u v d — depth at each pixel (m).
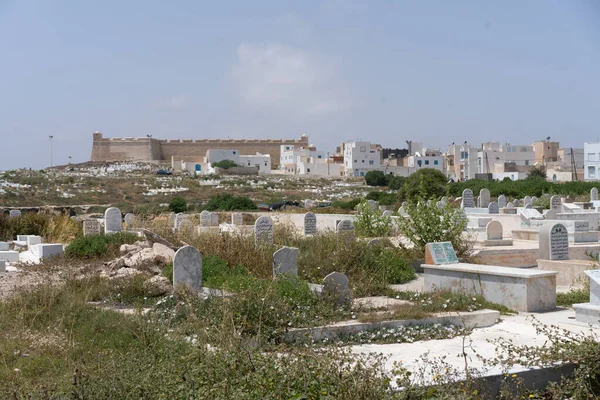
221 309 9.26
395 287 14.51
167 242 15.73
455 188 56.69
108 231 25.66
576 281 14.40
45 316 9.97
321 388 5.76
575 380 6.88
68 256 18.03
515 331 10.01
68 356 7.92
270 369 6.18
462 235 19.34
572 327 10.11
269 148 136.38
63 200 64.88
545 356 7.38
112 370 6.56
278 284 10.85
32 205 59.69
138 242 17.45
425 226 17.53
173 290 11.53
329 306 10.61
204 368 6.30
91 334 8.95
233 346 7.10
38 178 78.12
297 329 9.15
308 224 26.44
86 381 6.21
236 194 78.25
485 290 12.19
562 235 15.67
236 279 11.42
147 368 6.70
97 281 12.84
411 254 17.23
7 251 19.78
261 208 51.78
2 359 7.80
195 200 71.69
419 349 8.70
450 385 6.23
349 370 6.08
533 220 23.69
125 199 70.69
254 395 5.69
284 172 117.31
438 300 11.41
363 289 13.52
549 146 110.75
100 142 124.44
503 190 53.34
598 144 76.00
